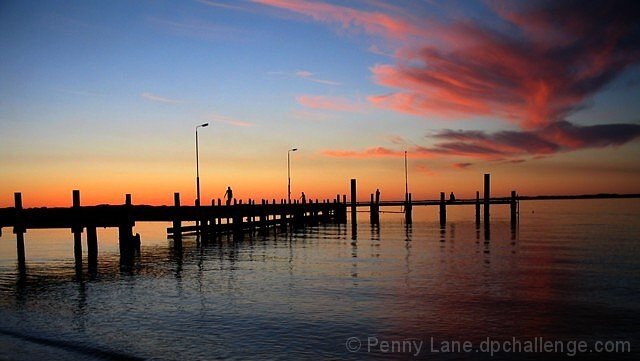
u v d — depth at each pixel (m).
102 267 31.08
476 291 22.88
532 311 19.33
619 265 30.58
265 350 15.09
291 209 61.62
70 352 15.10
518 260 32.81
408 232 58.53
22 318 18.94
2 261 35.97
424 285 24.27
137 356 14.72
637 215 106.88
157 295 22.47
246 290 23.31
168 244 45.88
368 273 27.75
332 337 16.23
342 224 79.44
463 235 53.28
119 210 33.75
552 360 14.25
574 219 89.19
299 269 29.33
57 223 31.92
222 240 48.75
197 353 14.89
